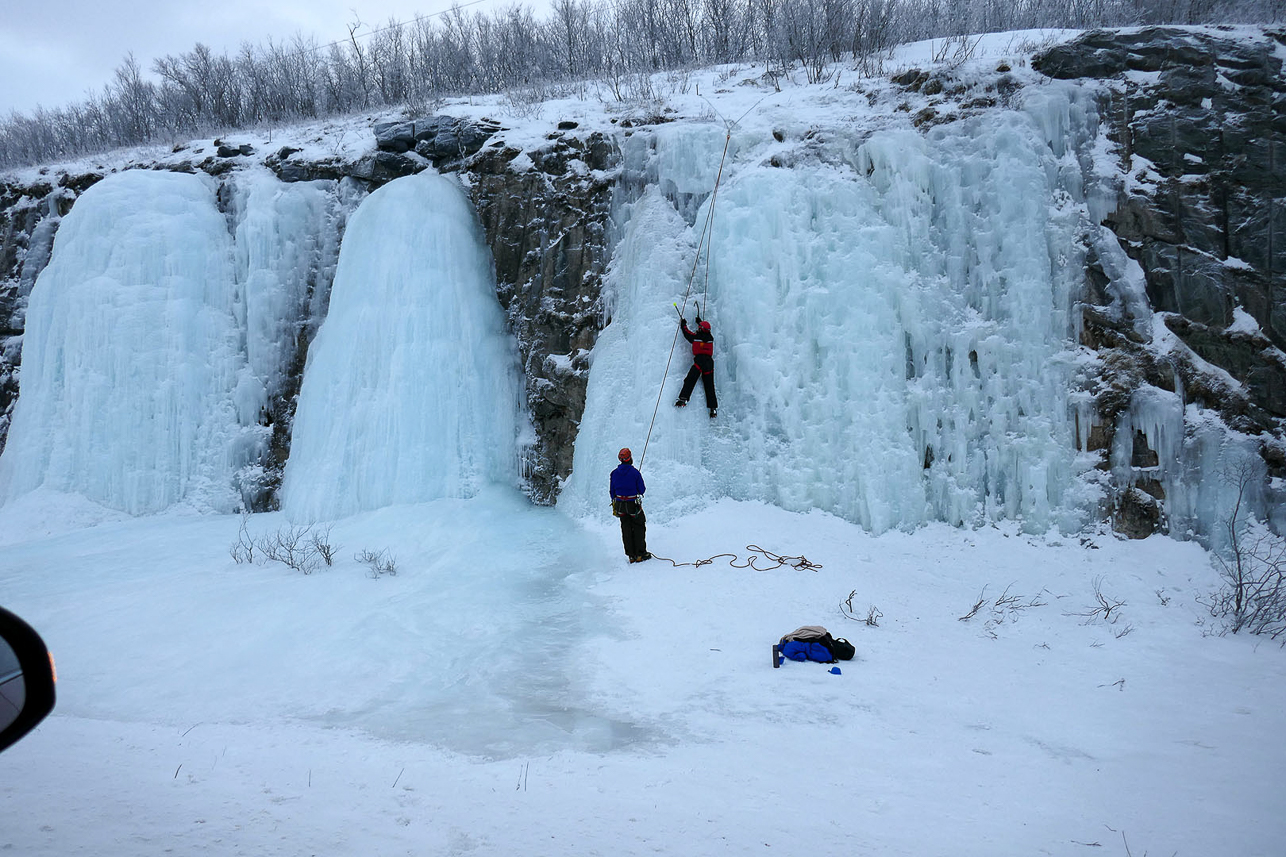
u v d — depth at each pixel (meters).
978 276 13.62
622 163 16.52
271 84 28.72
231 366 17.33
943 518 13.05
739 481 13.81
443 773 5.70
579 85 20.59
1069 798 5.42
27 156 28.39
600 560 12.30
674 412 14.02
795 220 14.17
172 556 13.25
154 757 5.71
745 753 6.25
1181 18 16.27
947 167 13.98
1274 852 4.59
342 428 15.38
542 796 5.15
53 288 17.52
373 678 8.31
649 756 6.19
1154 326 12.94
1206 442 12.17
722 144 15.62
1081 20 18.30
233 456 16.88
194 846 3.91
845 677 8.14
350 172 18.77
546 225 16.94
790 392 13.69
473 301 16.41
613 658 8.76
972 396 13.22
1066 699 7.63
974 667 8.50
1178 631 9.70
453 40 28.06
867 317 13.46
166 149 21.05
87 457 16.34
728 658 8.71
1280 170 13.13
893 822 4.88
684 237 15.23
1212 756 6.30
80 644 9.34
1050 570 11.79
